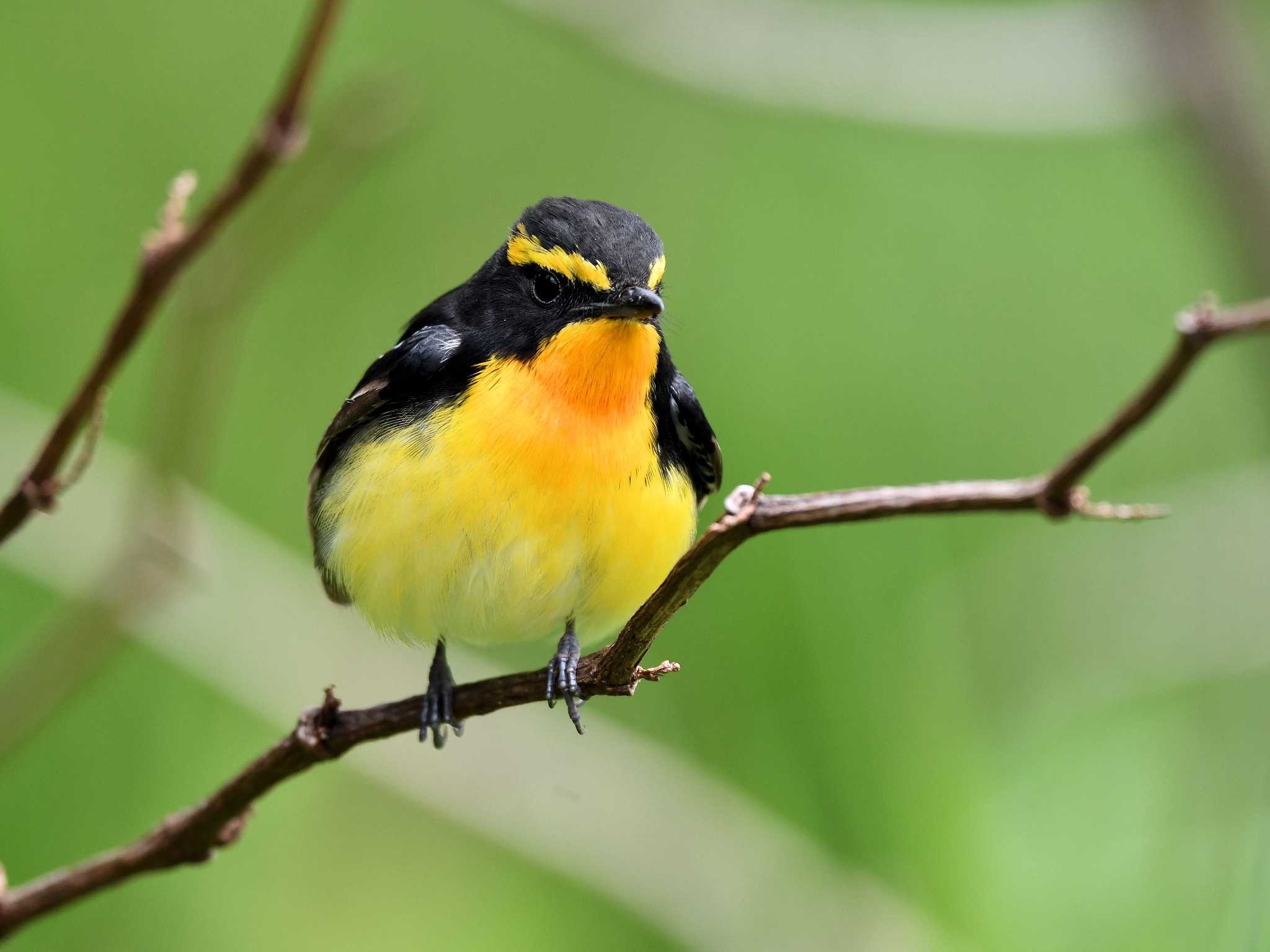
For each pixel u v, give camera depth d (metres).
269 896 11.30
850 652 9.75
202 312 9.49
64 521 11.48
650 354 8.93
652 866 10.98
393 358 9.02
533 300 8.82
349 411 9.05
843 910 9.75
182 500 9.53
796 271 11.70
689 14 11.88
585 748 11.34
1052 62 11.77
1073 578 11.55
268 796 11.52
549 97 12.79
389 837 11.67
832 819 9.65
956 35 11.88
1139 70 11.60
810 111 11.94
